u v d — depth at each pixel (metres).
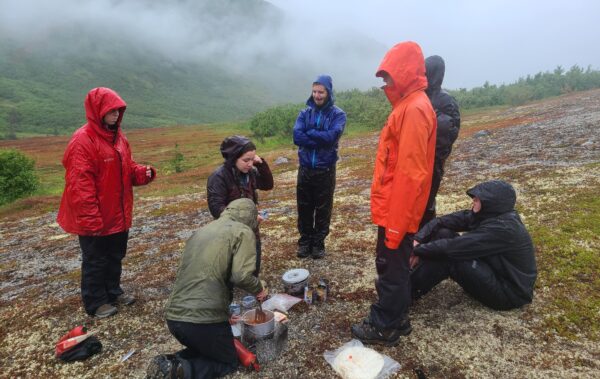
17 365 4.20
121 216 4.71
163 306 5.13
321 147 5.45
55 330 4.79
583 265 4.93
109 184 4.50
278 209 10.13
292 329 4.30
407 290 3.70
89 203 4.29
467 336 3.90
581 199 7.25
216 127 74.44
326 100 5.39
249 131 51.97
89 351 4.16
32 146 64.12
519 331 3.92
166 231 9.78
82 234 4.40
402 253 3.57
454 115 4.25
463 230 4.41
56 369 4.04
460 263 4.04
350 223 7.86
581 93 37.88
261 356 3.75
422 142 3.16
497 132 19.28
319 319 4.45
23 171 20.55
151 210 12.80
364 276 5.40
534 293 4.51
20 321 5.21
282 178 16.28
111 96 4.30
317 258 6.12
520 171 10.23
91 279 4.79
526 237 3.97
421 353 3.72
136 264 7.11
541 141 14.45
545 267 5.00
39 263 8.28
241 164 4.55
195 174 21.80
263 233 7.87
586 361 3.46
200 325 3.30
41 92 191.00
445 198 8.77
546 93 42.19
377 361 3.56
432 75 4.25
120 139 4.68
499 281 4.06
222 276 3.36
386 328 3.80
